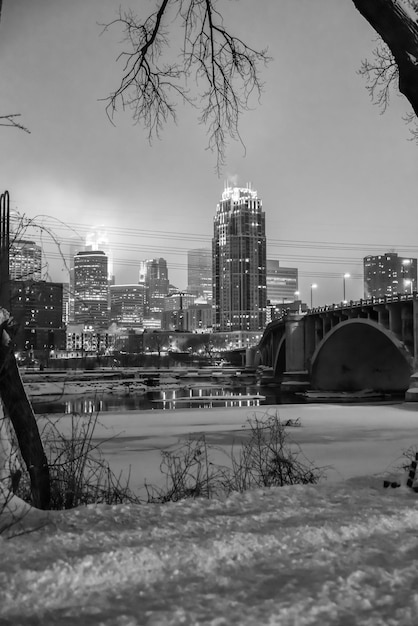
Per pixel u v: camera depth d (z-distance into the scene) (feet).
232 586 10.61
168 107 30.45
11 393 21.74
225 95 30.60
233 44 29.66
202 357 640.58
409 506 16.48
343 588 10.30
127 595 10.23
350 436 98.73
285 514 15.65
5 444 18.38
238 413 143.84
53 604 9.84
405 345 199.82
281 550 12.60
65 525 14.39
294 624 8.95
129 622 9.02
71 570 11.00
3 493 15.85
